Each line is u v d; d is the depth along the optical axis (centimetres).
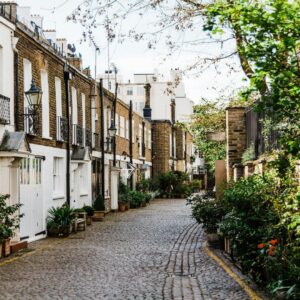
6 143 1655
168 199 5116
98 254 1526
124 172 3888
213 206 1675
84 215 2369
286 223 889
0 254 1471
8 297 956
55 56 2206
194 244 1736
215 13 715
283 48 677
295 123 803
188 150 7169
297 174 991
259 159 1471
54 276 1172
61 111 2328
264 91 722
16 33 1800
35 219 1969
